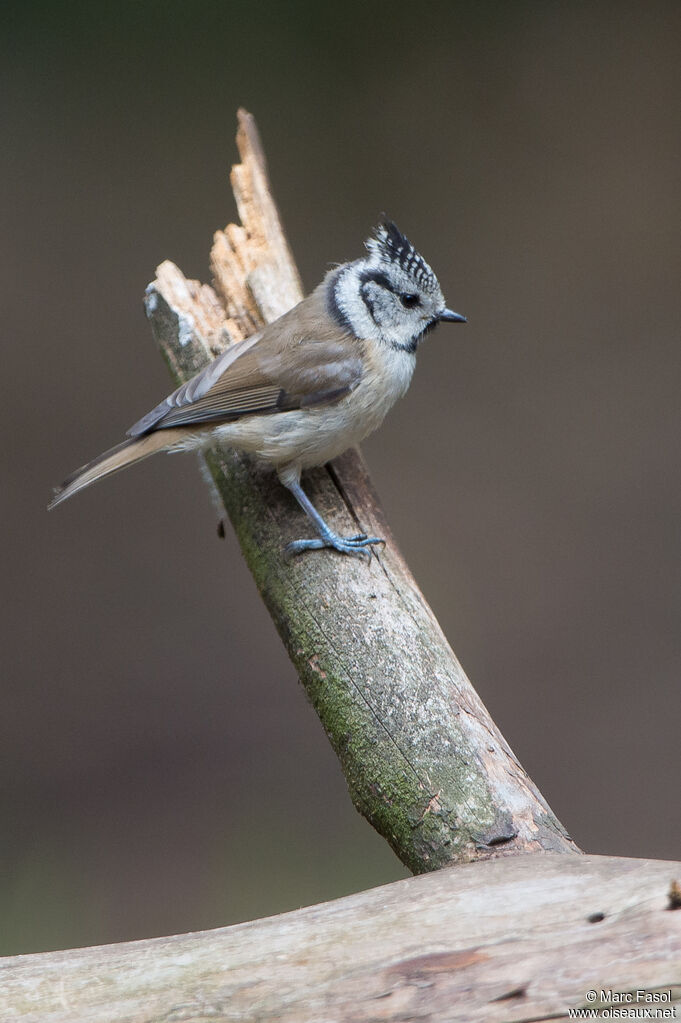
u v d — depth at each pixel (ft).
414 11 56.39
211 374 21.75
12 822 34.58
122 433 46.91
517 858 13.62
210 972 12.66
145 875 32.65
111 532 44.34
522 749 36.01
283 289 25.07
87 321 49.55
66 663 39.96
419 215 52.31
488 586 41.24
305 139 54.19
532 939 12.01
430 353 48.75
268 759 36.76
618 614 40.37
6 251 51.06
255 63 55.72
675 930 11.57
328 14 56.18
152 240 51.13
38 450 46.21
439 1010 11.71
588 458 45.06
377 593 18.93
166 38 55.47
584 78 55.72
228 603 42.27
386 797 16.26
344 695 17.53
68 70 54.85
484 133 54.34
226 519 22.80
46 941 30.48
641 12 56.29
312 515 20.51
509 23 56.49
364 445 45.85
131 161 53.62
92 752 37.11
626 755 35.63
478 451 45.47
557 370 47.98
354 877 31.76
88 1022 12.40
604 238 51.39
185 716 38.40
